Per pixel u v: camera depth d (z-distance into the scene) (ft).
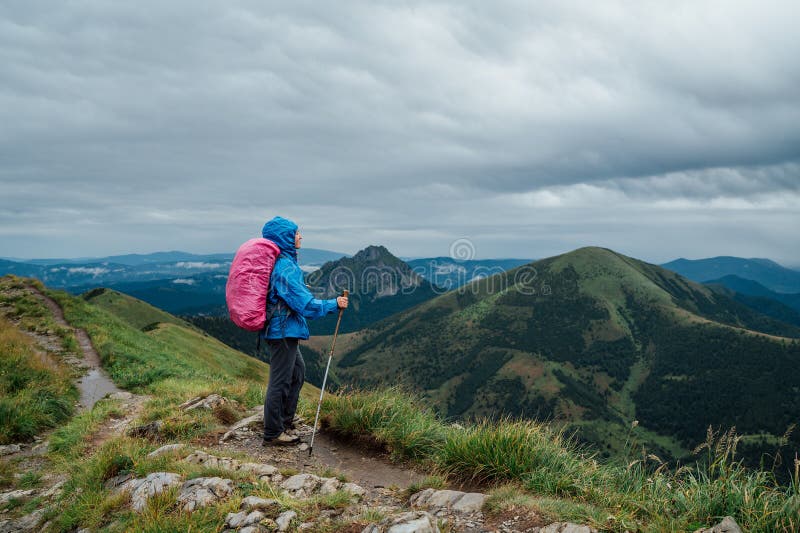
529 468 18.40
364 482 19.51
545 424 20.63
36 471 27.55
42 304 88.99
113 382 53.01
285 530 14.61
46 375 45.88
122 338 80.84
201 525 15.03
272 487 17.56
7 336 55.77
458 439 20.89
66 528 18.12
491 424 21.38
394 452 22.15
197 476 17.93
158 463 19.77
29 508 21.70
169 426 25.09
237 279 21.12
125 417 35.63
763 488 14.47
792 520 13.00
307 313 21.62
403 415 24.02
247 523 14.80
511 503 15.46
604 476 17.44
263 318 21.26
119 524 16.25
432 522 13.87
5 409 34.04
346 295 22.61
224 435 23.91
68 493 20.99
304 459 21.74
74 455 28.25
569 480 17.17
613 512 14.88
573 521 14.15
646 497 16.03
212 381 55.57
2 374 43.09
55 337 70.59
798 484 13.93
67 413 39.40
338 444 23.77
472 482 18.89
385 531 13.47
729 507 14.25
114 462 21.13
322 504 16.06
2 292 91.81
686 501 15.16
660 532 13.66
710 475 15.52
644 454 17.53
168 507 16.22
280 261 21.74
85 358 62.54
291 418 24.23
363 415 24.16
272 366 22.50
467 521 14.92
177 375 57.93
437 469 20.40
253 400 32.53
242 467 19.10
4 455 30.35
